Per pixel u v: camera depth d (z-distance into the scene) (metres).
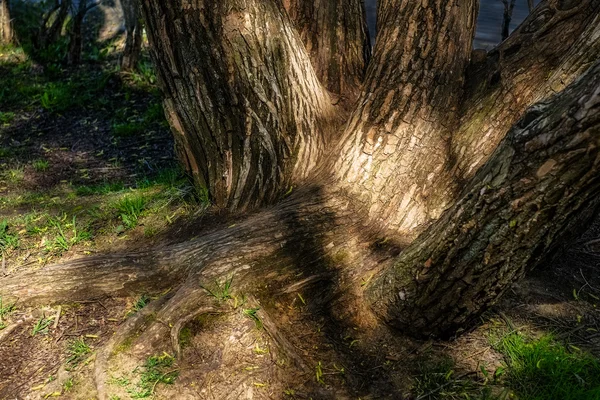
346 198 3.26
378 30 3.49
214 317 2.85
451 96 3.20
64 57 8.76
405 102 3.20
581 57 2.65
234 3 3.19
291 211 3.21
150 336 2.75
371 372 2.68
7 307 3.08
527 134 2.04
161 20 3.26
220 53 3.26
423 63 3.20
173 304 2.85
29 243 3.75
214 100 3.37
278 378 2.60
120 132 6.61
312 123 3.51
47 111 7.23
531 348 2.72
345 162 3.33
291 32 3.42
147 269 3.20
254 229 3.16
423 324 2.74
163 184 4.34
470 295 2.49
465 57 3.25
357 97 3.79
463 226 2.32
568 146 1.92
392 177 3.20
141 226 3.76
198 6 3.19
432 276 2.53
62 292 3.13
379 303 2.82
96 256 3.30
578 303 3.13
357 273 3.01
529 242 2.21
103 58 8.88
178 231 3.58
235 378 2.58
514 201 2.13
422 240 2.57
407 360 2.74
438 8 3.19
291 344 2.77
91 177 5.52
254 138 3.41
